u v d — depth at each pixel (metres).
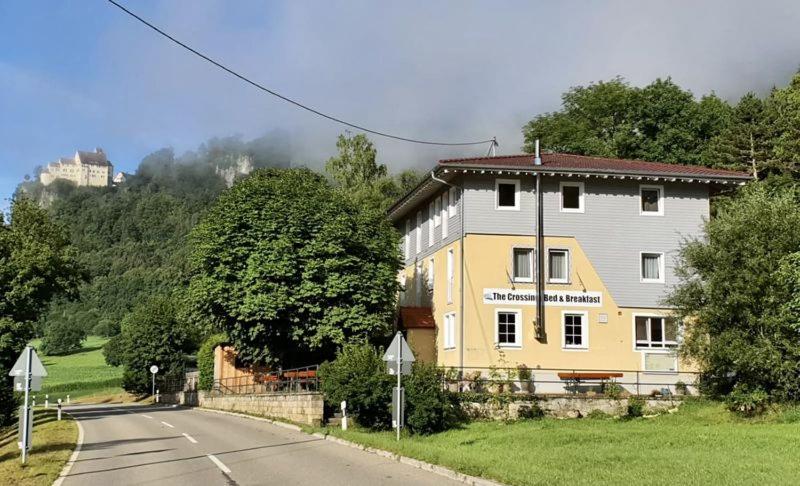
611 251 33.34
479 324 31.98
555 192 33.34
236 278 36.50
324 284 35.78
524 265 32.91
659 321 33.41
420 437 22.50
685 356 27.41
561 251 33.09
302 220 36.38
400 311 37.34
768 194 28.75
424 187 35.88
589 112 53.72
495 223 32.69
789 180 47.69
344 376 24.67
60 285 49.28
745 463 15.38
